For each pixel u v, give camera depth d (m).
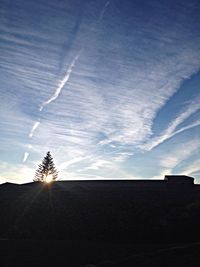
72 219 32.09
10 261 21.69
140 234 27.72
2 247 24.42
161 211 31.92
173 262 18.02
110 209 33.09
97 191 37.72
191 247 19.89
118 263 19.02
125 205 33.72
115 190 37.78
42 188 39.97
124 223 30.05
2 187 41.19
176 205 33.34
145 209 32.47
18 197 38.69
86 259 21.12
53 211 34.09
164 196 35.66
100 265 19.17
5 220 34.09
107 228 29.55
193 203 32.84
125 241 26.19
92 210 33.31
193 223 28.23
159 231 27.66
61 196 37.28
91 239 27.59
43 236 29.38
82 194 37.31
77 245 24.75
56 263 20.94
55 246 24.48
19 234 30.17
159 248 22.27
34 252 23.08
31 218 33.44
